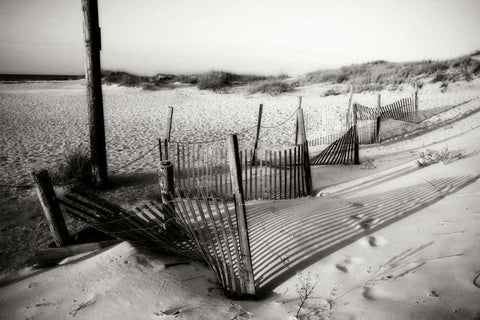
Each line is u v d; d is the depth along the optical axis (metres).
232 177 2.87
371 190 6.13
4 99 22.64
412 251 3.34
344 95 24.66
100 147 6.64
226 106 21.72
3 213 5.39
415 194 5.18
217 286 3.25
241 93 28.94
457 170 6.11
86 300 2.90
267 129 14.43
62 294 3.04
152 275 3.23
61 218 3.80
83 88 31.38
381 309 2.45
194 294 2.98
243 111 19.59
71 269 3.49
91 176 6.83
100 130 6.59
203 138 12.58
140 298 2.88
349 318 2.40
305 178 6.60
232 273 3.05
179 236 3.78
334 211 4.77
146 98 26.14
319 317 2.47
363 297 2.66
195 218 3.40
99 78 6.43
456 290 2.56
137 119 16.62
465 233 3.52
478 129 10.79
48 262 3.74
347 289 2.83
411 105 15.15
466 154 7.37
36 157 9.18
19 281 3.42
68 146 10.63
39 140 11.45
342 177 7.65
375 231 3.96
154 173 7.88
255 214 4.98
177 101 24.48
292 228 4.26
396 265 3.11
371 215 4.50
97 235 4.12
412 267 3.02
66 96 25.28
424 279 2.78
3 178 7.20
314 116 15.59
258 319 2.53
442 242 3.41
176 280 3.18
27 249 4.26
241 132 13.82
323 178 7.71
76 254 3.80
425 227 3.88
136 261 3.45
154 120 16.44
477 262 2.91
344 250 3.57
